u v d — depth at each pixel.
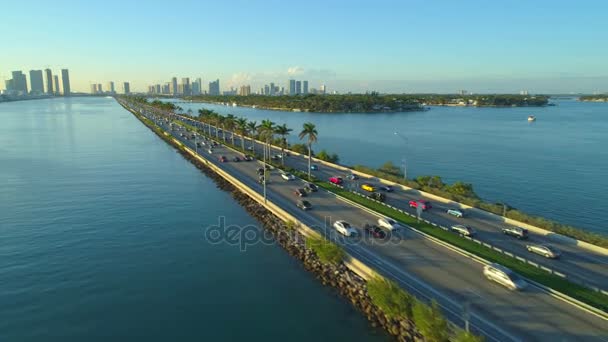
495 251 49.59
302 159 121.81
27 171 113.06
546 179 108.50
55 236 64.50
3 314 42.62
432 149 158.50
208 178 106.69
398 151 154.25
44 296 46.31
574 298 37.81
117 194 89.50
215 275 51.59
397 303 36.12
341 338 38.44
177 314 42.88
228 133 191.50
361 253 49.56
